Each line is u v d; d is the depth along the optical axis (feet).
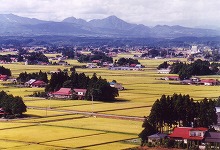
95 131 524.52
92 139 480.23
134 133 513.86
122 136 497.87
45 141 467.93
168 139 466.70
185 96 532.73
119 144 459.32
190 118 520.83
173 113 521.24
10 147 438.40
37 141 467.52
